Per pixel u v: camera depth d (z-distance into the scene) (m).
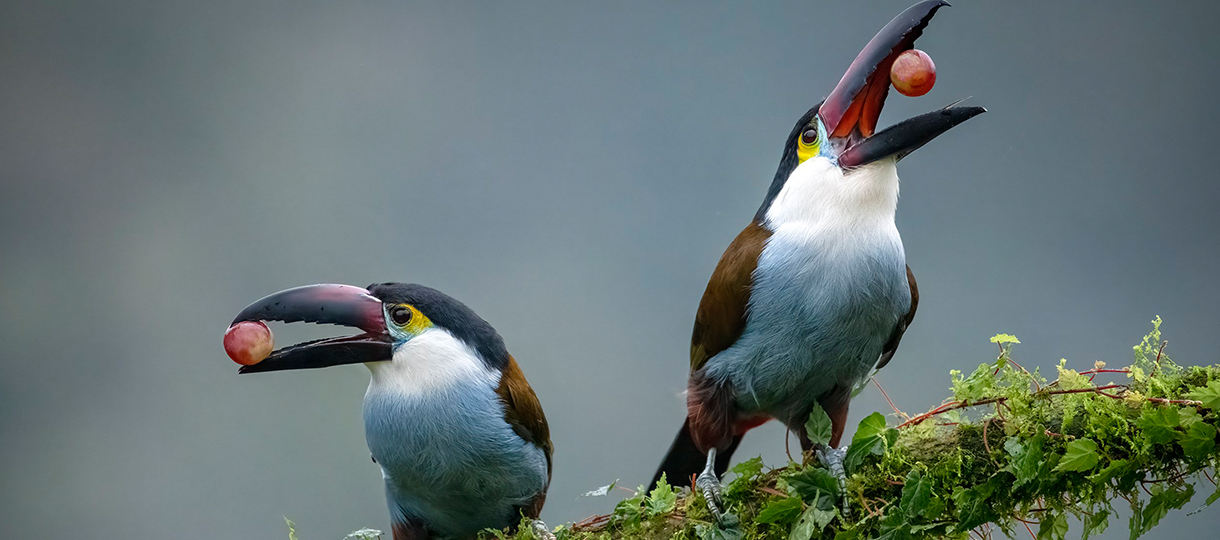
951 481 8.90
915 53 9.93
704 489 9.64
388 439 10.49
